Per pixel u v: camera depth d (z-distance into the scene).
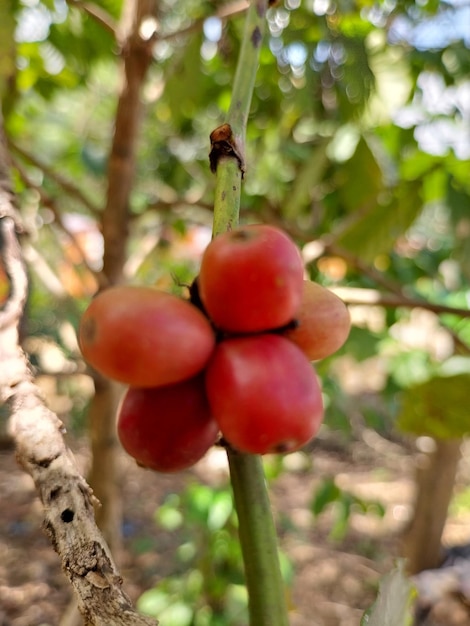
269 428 0.06
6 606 0.29
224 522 0.26
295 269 0.07
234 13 0.16
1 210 0.08
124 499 0.40
